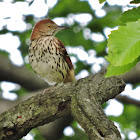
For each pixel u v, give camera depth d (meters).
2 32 14.99
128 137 14.80
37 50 10.27
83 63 15.10
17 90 14.49
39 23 11.49
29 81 12.91
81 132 14.01
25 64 14.91
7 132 6.66
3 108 12.17
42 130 12.85
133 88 13.67
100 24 15.34
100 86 6.79
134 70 10.38
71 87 6.87
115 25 15.23
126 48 3.13
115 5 15.11
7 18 14.48
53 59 10.33
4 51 15.20
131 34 3.11
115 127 5.55
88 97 6.39
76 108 6.17
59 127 12.59
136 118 15.12
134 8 3.82
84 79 7.04
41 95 6.97
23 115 6.73
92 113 5.86
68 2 15.17
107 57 3.20
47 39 10.45
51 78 10.74
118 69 3.49
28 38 15.10
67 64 10.96
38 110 6.75
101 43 15.30
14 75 12.77
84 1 15.11
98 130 5.48
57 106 6.74
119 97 13.62
